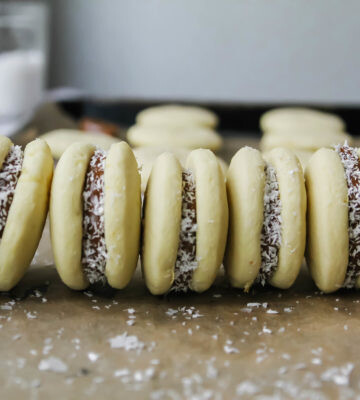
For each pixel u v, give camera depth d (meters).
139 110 0.57
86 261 0.25
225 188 0.26
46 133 0.52
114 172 0.25
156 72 0.77
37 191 0.25
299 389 0.21
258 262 0.26
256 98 0.77
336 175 0.26
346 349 0.24
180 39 0.75
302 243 0.26
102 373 0.22
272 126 0.52
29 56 0.61
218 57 0.76
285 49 0.75
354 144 0.51
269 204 0.26
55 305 0.26
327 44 0.74
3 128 0.56
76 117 0.57
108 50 0.76
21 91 0.59
